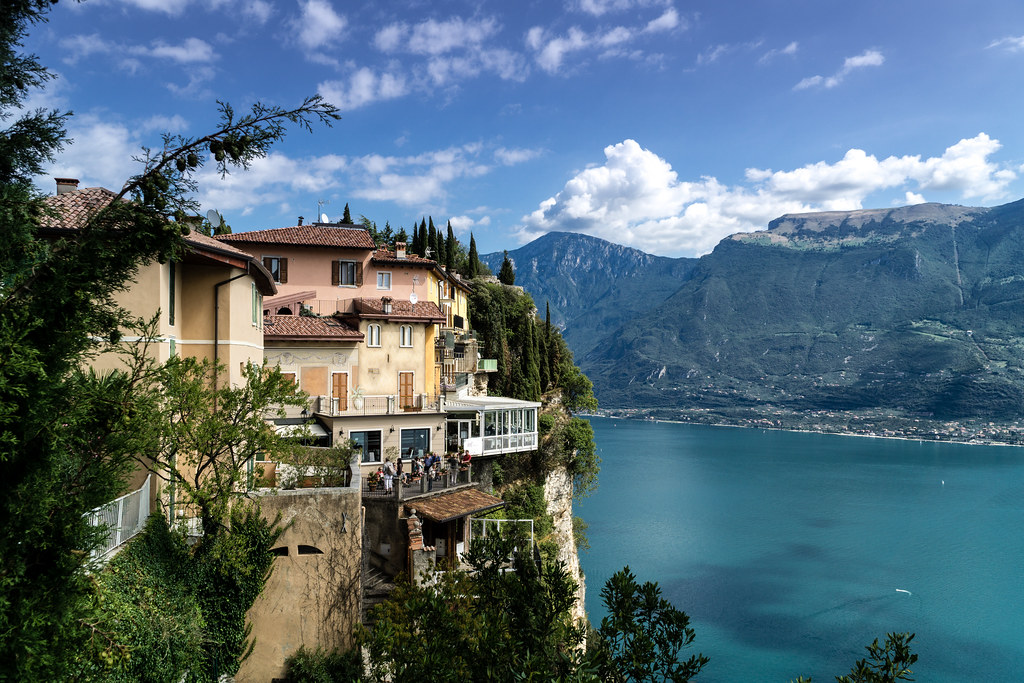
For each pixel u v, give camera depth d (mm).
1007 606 87938
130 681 13820
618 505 149000
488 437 45969
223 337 23031
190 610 16516
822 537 123062
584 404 78375
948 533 128250
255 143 9078
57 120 10836
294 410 39062
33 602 8922
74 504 9750
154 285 19672
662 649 10633
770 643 73812
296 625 20422
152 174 9336
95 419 10680
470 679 11180
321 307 50781
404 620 14242
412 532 26875
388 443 39000
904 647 9109
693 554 109688
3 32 10680
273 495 20469
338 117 9281
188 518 19094
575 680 9961
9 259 9398
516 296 81438
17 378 8641
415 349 44906
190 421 17516
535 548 32562
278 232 52719
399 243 55531
